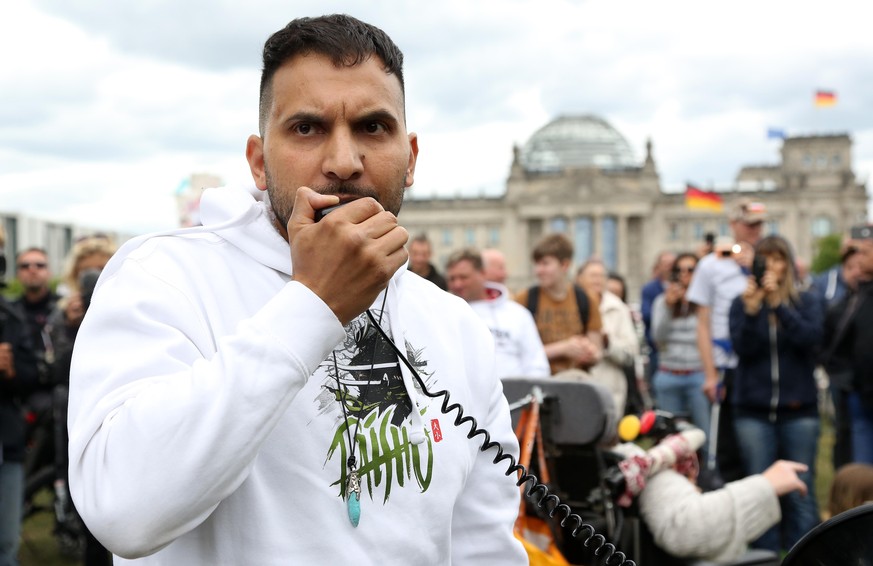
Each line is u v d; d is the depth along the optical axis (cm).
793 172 11419
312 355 182
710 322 1085
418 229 11638
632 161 13562
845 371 966
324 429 200
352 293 185
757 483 570
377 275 185
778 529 823
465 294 814
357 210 187
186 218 970
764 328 880
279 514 193
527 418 539
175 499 172
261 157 234
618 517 550
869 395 912
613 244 11331
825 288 1584
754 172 12606
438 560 212
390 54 216
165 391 179
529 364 804
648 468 550
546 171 11506
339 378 206
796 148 11425
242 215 214
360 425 204
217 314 205
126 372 189
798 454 881
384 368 212
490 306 812
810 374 886
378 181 212
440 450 213
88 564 761
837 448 1016
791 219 11275
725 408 965
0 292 804
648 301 1612
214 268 210
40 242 7006
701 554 554
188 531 186
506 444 246
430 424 213
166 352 192
